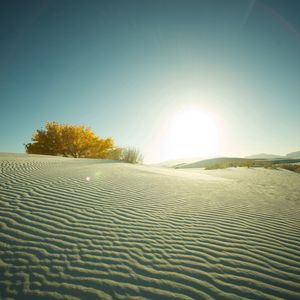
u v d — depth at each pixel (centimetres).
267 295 198
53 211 353
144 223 343
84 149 2367
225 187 740
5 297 175
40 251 241
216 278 219
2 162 760
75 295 183
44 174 603
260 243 304
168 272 223
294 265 251
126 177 687
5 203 363
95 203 411
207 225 358
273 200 593
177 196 526
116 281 204
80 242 268
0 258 223
